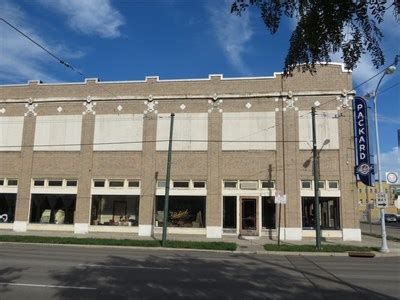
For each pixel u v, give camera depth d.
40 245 23.36
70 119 31.11
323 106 28.50
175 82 30.20
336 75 28.62
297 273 13.47
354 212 27.31
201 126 29.56
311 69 6.09
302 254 20.95
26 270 12.90
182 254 19.73
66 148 30.84
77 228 29.72
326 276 12.84
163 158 29.66
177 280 11.62
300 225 27.53
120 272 12.88
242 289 10.45
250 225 28.31
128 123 30.41
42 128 31.36
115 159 30.17
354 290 10.46
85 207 29.92
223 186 28.84
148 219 29.11
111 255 18.11
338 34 5.51
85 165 30.39
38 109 31.61
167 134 29.86
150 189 29.44
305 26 5.54
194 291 10.10
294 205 27.77
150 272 13.05
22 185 30.92
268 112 29.02
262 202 28.41
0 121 31.94
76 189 30.31
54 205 30.47
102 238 26.05
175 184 29.33
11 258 15.86
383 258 19.66
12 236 25.89
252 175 28.62
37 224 30.34
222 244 23.34
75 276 11.90
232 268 14.49
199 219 28.84
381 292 10.23
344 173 27.67
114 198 30.03
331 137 28.19
